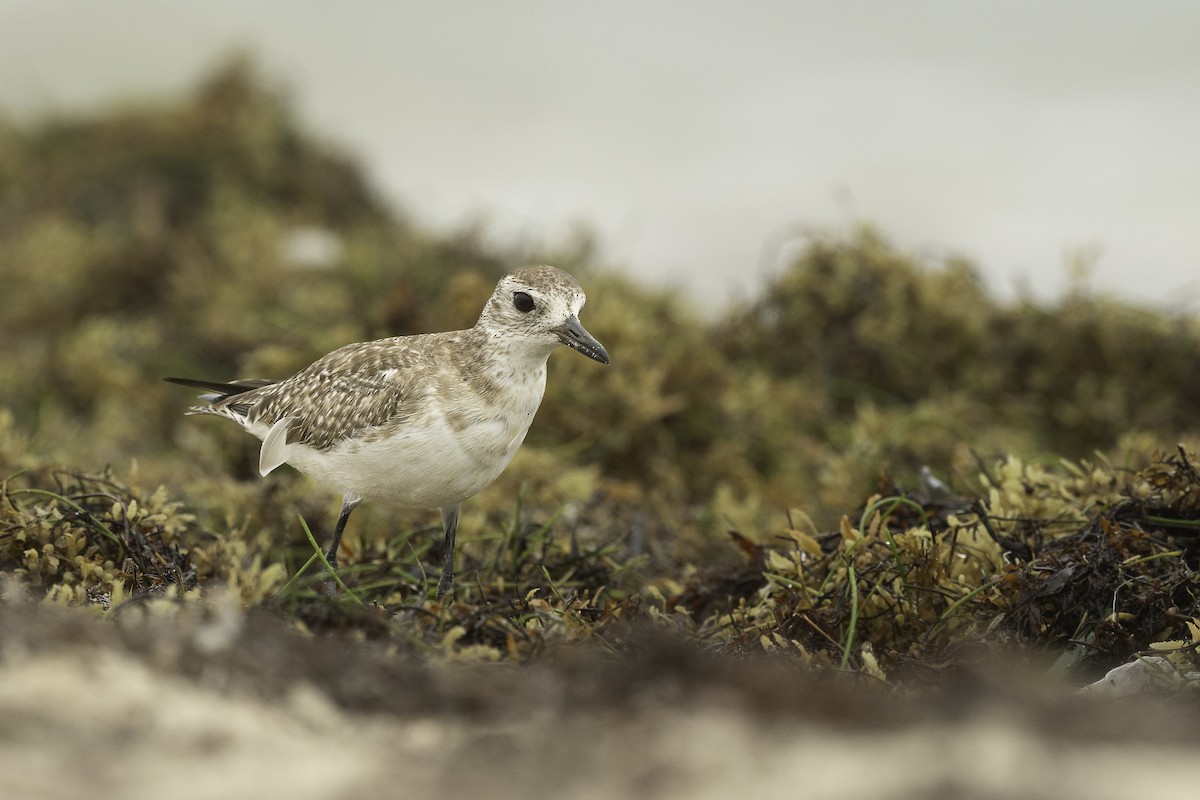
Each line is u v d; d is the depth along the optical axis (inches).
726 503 488.7
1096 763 191.8
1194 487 357.1
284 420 381.7
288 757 200.1
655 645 232.5
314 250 761.0
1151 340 601.0
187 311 705.6
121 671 221.5
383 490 365.7
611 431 529.3
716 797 181.0
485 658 284.5
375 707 225.6
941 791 179.2
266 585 309.1
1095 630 318.7
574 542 408.2
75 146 906.1
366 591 358.0
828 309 614.5
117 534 356.5
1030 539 362.3
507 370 362.3
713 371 564.7
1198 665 289.1
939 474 486.3
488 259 723.4
